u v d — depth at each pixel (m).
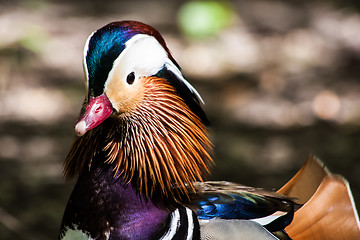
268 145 11.52
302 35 17.28
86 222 5.10
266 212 5.52
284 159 10.93
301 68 15.16
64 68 15.68
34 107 13.41
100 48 4.79
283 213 5.56
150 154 5.16
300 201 6.03
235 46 16.89
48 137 11.99
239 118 12.80
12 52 16.17
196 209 5.34
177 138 5.25
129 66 4.86
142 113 5.08
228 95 13.92
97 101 4.86
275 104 13.35
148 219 5.09
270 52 16.34
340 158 10.86
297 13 19.03
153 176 5.15
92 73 4.82
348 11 18.47
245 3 20.17
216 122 12.62
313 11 18.94
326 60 15.52
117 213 5.06
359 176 10.17
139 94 5.01
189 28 17.39
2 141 11.77
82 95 14.10
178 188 5.39
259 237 5.27
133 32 4.87
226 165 10.74
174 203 5.29
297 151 11.23
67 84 14.73
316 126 12.24
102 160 5.19
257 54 16.27
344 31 16.97
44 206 9.35
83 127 4.75
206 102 13.56
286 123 12.46
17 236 8.43
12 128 12.37
